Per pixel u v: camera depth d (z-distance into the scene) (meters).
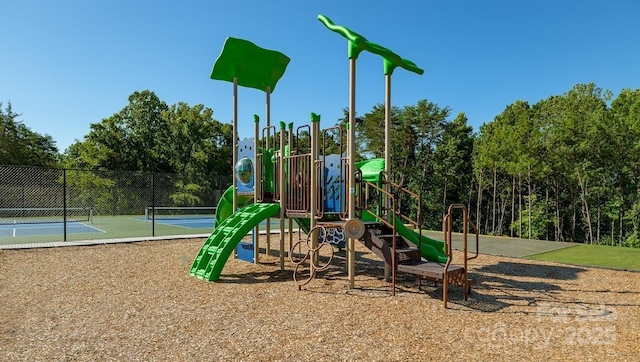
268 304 5.05
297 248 10.85
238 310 4.76
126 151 32.59
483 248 11.28
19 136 33.47
